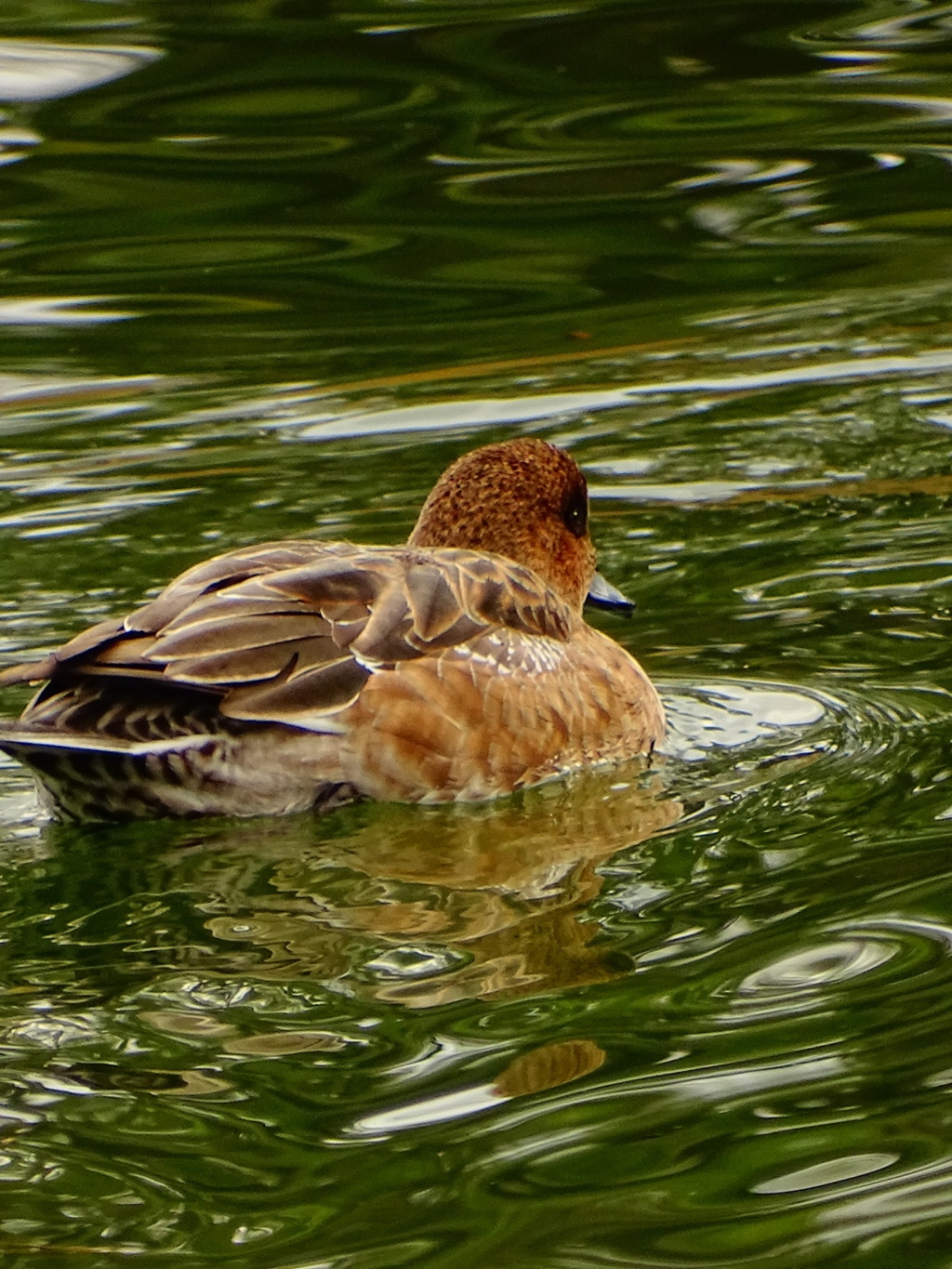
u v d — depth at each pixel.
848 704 11.56
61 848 10.05
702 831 10.02
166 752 9.90
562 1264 6.27
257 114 21.42
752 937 8.62
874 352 17.88
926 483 15.22
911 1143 6.89
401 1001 8.18
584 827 10.23
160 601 10.12
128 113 21.09
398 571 10.93
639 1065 7.53
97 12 23.17
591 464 15.80
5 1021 8.09
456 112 21.56
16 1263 6.42
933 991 7.98
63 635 12.56
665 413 16.78
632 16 22.50
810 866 9.41
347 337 18.52
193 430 16.55
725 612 13.19
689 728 11.57
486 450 12.80
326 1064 7.64
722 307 19.09
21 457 16.02
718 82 22.42
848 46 22.97
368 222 20.16
